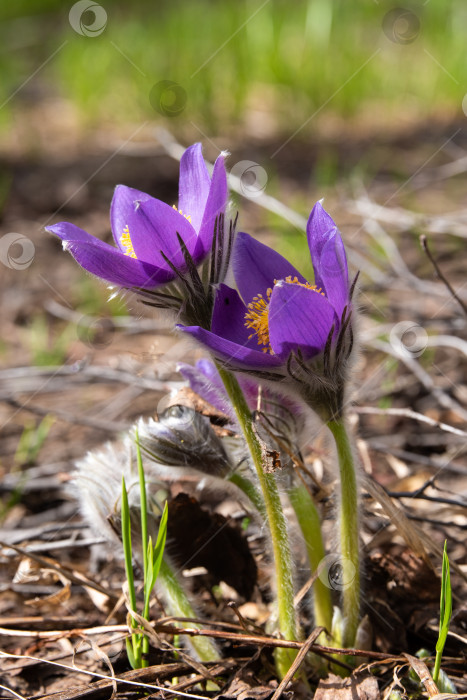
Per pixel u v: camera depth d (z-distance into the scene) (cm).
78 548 79
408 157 147
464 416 82
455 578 74
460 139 153
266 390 68
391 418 87
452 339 88
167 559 71
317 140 160
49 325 109
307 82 173
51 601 73
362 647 69
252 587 73
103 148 164
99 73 187
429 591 71
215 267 66
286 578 68
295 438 69
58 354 97
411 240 114
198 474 71
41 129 179
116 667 71
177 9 222
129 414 90
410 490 81
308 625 72
